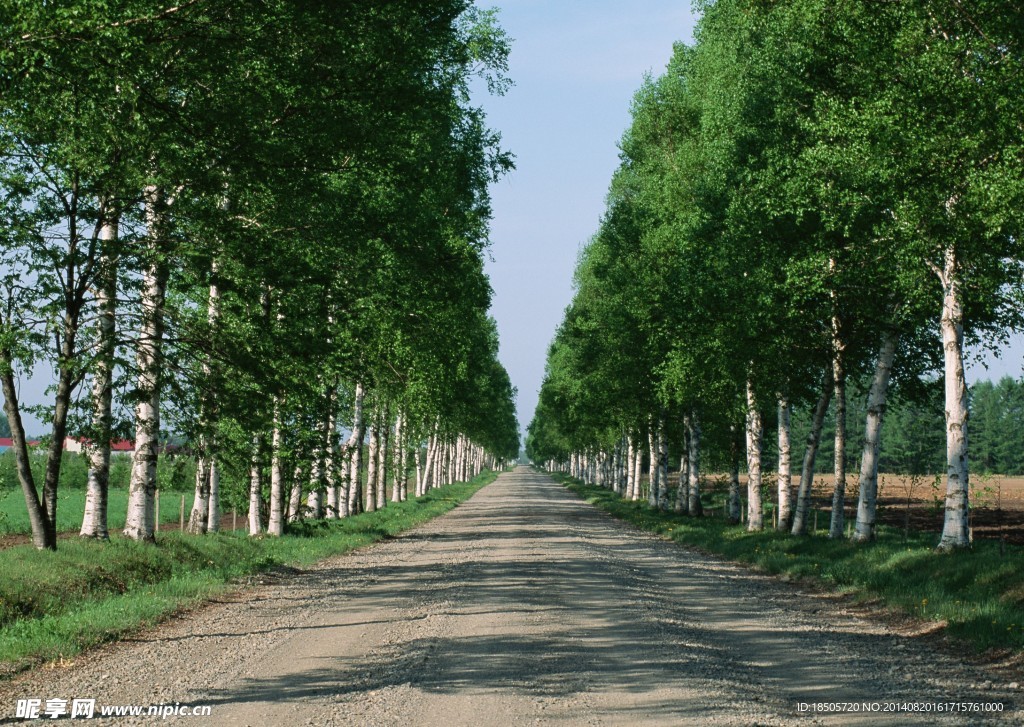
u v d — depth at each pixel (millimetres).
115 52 10148
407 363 32188
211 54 12031
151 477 18578
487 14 24516
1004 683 9117
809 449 26281
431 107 19094
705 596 15875
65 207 14680
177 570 17047
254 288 15578
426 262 20703
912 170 14203
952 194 14562
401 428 51625
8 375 14828
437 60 19453
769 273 20953
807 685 8883
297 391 16938
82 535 17453
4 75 10695
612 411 47125
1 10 9172
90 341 15008
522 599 14570
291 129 14586
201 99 13047
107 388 15164
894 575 16250
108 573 15000
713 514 49656
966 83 13055
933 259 17453
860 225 18484
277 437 25141
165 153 13320
